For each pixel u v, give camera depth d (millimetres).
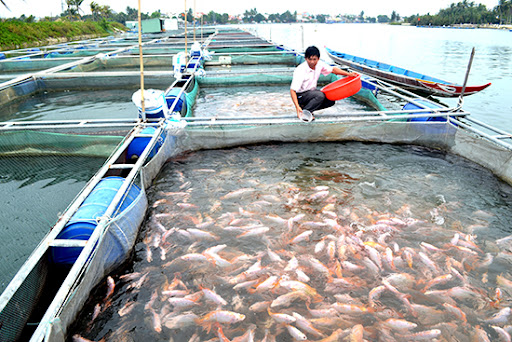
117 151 5195
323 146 6855
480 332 2867
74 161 6789
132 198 4289
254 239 4121
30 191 5852
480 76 16125
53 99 12078
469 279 3467
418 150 6723
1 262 4156
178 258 3830
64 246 3162
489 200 4957
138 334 2939
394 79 13289
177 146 6488
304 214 4594
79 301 2900
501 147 5461
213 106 10391
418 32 63969
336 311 3076
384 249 3852
